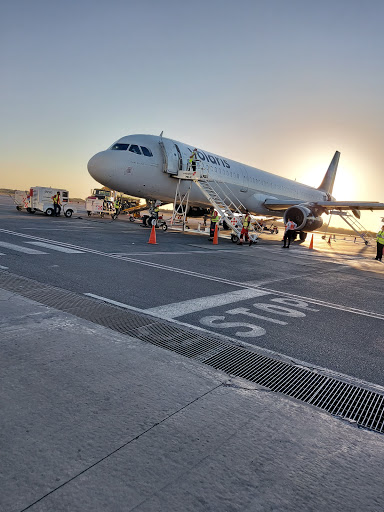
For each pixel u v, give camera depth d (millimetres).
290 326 4871
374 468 1882
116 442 1848
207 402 2344
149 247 12414
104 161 18500
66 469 1637
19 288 5188
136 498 1518
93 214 34750
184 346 3707
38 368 2547
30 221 18344
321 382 3201
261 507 1540
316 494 1645
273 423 2195
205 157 21984
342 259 15258
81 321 3609
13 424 1911
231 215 18859
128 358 2873
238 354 3646
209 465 1754
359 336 4734
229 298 6168
